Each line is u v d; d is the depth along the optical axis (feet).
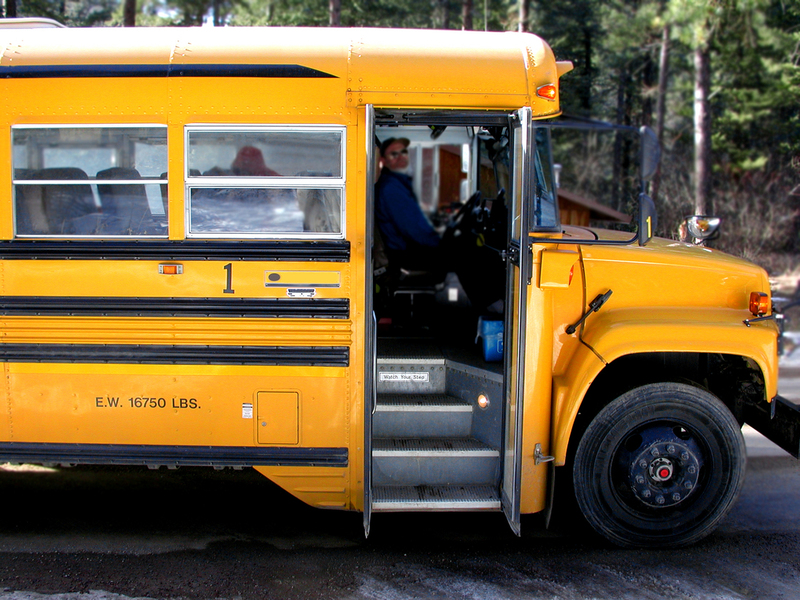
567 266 10.46
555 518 12.87
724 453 11.35
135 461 11.09
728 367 12.08
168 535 12.16
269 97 10.64
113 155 10.89
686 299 11.59
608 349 10.75
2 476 15.01
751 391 11.88
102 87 10.65
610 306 11.46
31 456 11.13
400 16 50.19
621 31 50.65
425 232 15.79
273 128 10.65
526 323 10.73
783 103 53.16
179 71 10.64
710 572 10.91
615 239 12.35
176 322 10.84
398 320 15.87
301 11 49.26
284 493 14.15
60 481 14.73
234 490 14.32
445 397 12.23
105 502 13.64
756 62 53.57
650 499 11.31
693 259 11.68
